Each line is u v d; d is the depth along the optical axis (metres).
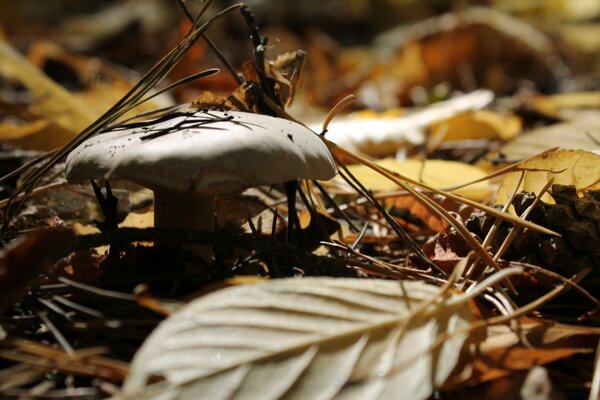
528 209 0.29
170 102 0.63
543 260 0.29
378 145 0.49
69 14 1.49
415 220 0.37
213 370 0.23
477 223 0.30
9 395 0.24
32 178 0.30
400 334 0.24
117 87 0.61
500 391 0.24
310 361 0.23
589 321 0.27
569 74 0.95
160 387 0.23
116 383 0.24
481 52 0.89
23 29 1.30
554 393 0.24
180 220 0.28
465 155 0.51
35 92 0.49
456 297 0.25
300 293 0.25
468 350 0.24
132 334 0.26
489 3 1.30
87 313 0.26
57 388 0.24
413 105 0.84
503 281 0.28
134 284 0.28
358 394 0.23
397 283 0.25
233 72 0.33
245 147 0.26
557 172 0.30
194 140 0.26
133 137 0.27
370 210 0.37
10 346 0.25
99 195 0.30
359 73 0.94
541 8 1.35
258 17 1.36
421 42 0.88
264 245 0.28
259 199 0.33
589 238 0.28
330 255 0.32
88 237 0.28
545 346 0.25
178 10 1.14
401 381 0.23
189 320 0.24
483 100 0.55
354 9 1.45
